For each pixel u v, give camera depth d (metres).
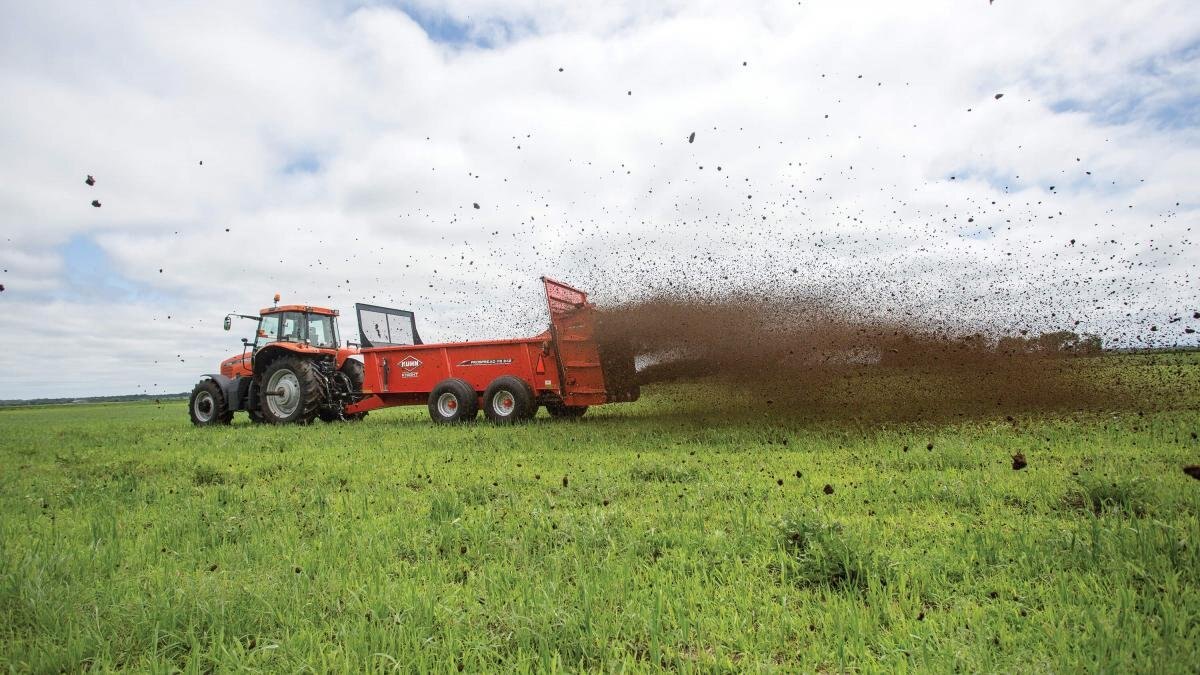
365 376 12.27
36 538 4.06
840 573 2.96
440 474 6.08
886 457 5.94
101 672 2.34
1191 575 2.72
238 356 15.38
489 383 11.04
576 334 10.59
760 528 3.76
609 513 4.04
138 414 24.89
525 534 3.73
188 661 2.37
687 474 5.42
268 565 3.49
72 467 7.48
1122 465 5.04
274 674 2.30
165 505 5.12
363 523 4.27
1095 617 2.40
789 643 2.42
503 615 2.63
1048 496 4.18
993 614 2.57
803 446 6.82
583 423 9.91
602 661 2.32
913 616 2.55
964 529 3.58
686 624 2.52
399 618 2.62
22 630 2.70
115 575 3.38
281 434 10.35
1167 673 2.00
